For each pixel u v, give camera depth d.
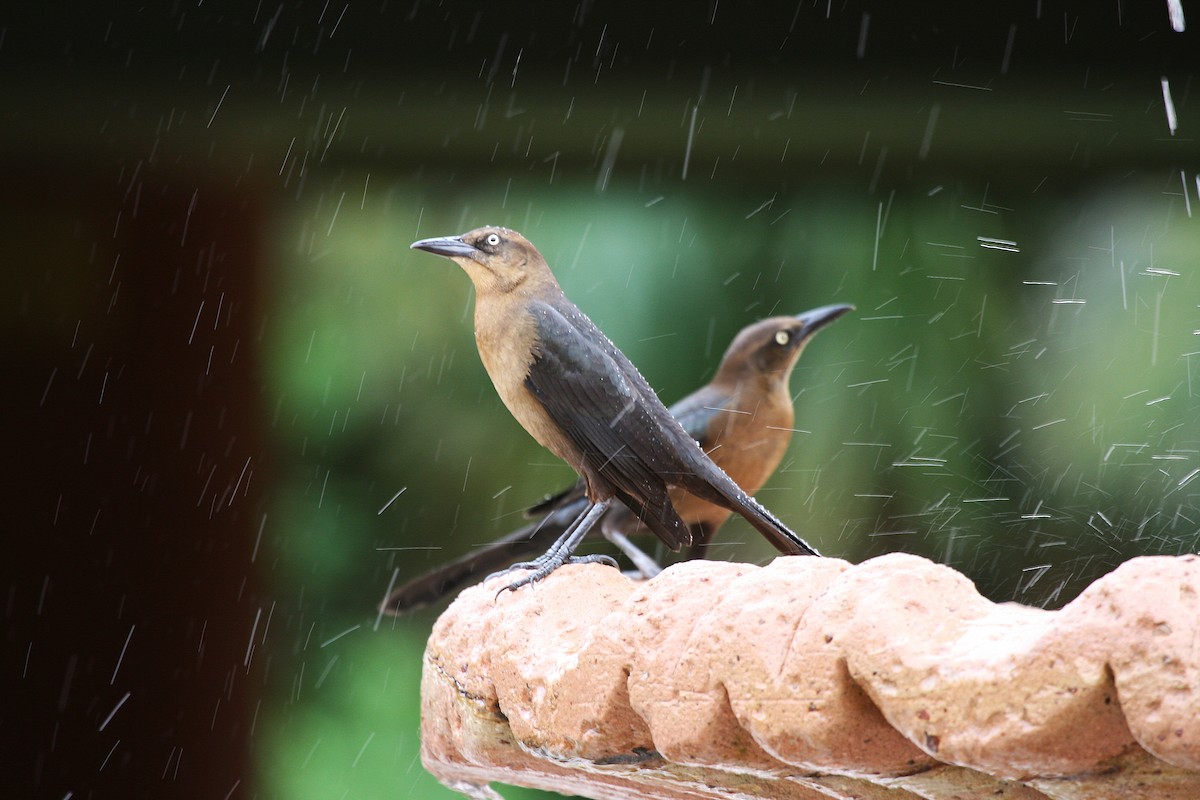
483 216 12.20
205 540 11.80
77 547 11.67
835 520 11.52
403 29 9.47
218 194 11.26
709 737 3.47
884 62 9.76
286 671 12.48
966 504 11.32
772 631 3.37
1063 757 2.87
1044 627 2.94
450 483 12.95
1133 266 11.30
